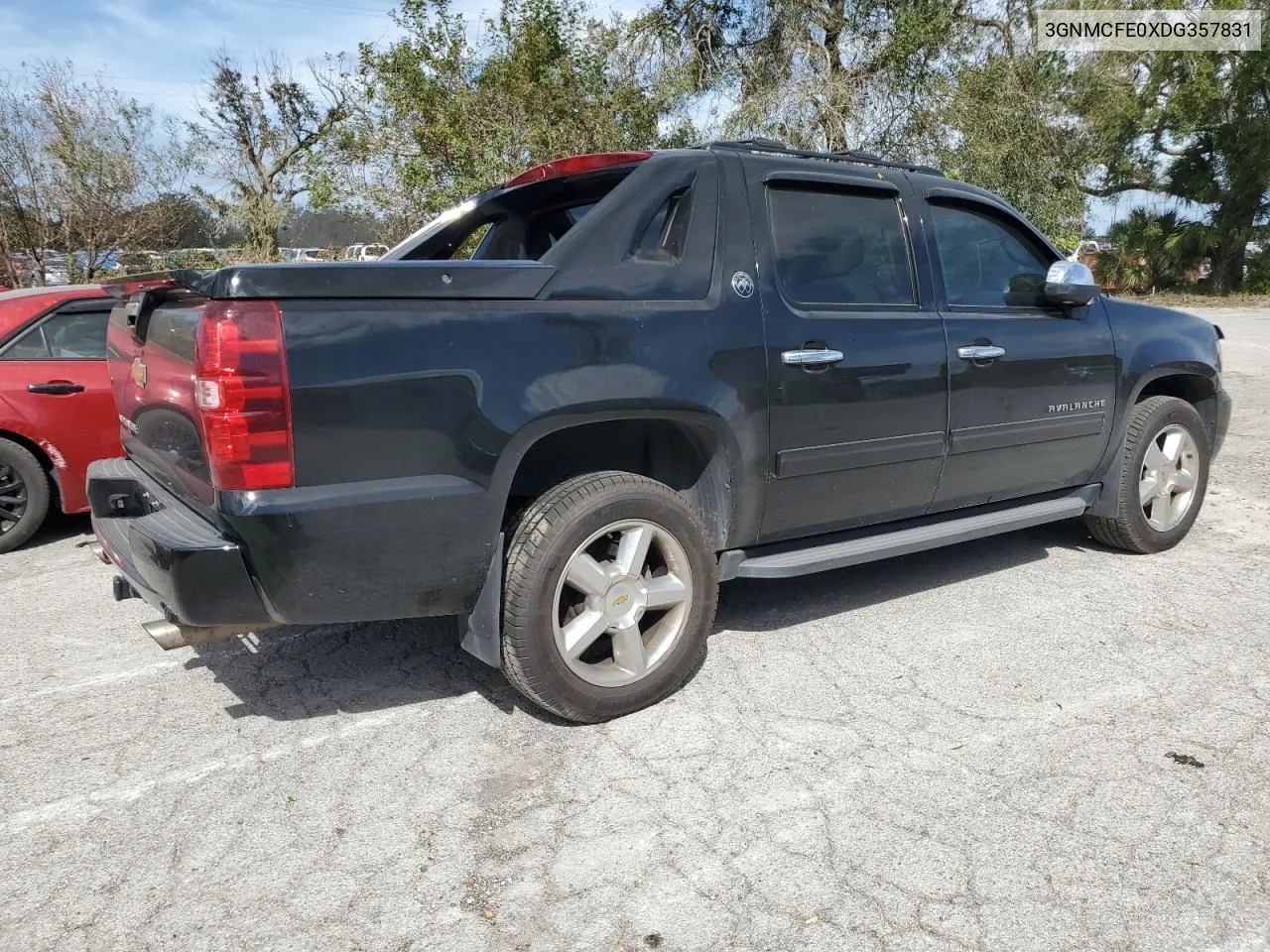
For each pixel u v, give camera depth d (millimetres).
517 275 3039
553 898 2414
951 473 4160
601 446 3662
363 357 2760
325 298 2736
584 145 11914
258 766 3088
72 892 2473
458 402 2896
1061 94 18359
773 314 3553
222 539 2773
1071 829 2654
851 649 3906
